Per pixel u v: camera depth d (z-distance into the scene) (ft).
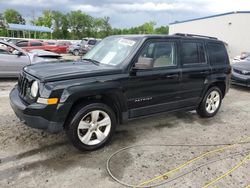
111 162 10.49
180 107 14.82
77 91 10.18
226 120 16.78
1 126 13.71
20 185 8.70
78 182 9.02
